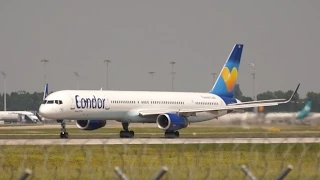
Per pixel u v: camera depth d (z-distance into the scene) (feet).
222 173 542.16
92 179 515.50
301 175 546.26
